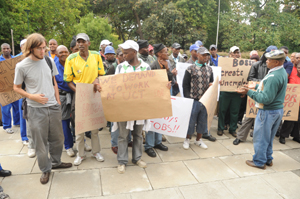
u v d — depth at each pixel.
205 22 29.19
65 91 3.34
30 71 2.49
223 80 4.32
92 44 23.31
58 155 3.01
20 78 2.47
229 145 4.12
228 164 3.42
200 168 3.27
